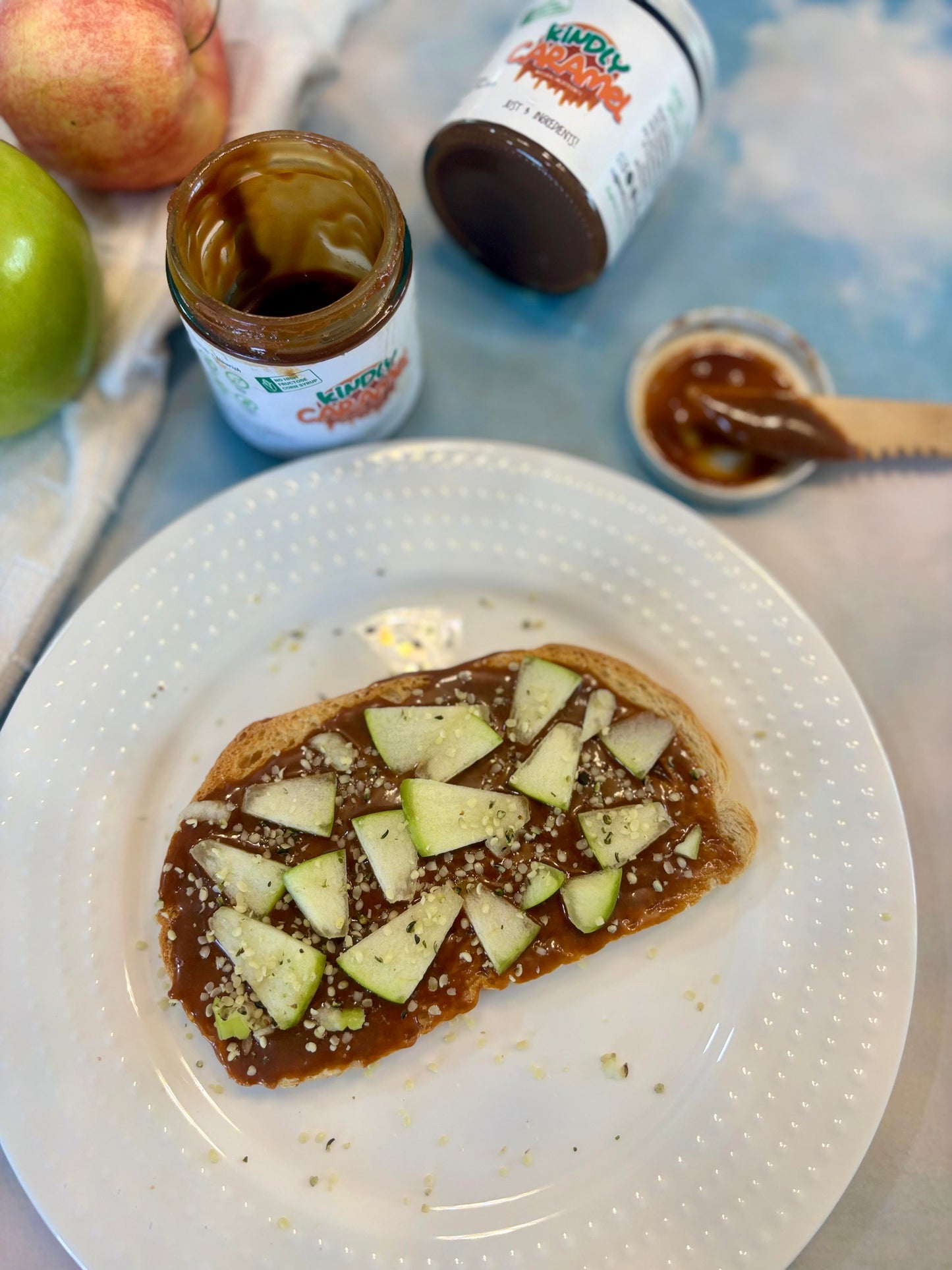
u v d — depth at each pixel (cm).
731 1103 26
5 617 29
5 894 26
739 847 27
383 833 26
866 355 33
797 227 34
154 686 28
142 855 27
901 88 35
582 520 30
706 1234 25
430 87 34
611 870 26
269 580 29
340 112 34
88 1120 25
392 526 30
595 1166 26
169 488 31
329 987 25
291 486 29
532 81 27
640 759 27
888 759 30
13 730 27
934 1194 26
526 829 27
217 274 26
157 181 29
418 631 30
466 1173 26
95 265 28
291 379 24
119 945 27
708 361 33
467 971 26
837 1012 26
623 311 34
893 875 27
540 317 33
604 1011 27
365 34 34
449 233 33
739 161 35
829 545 32
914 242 34
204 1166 25
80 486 29
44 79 25
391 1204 25
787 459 32
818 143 35
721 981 27
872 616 31
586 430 33
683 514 29
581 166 27
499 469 30
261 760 27
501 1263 25
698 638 29
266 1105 26
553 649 29
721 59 35
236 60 31
